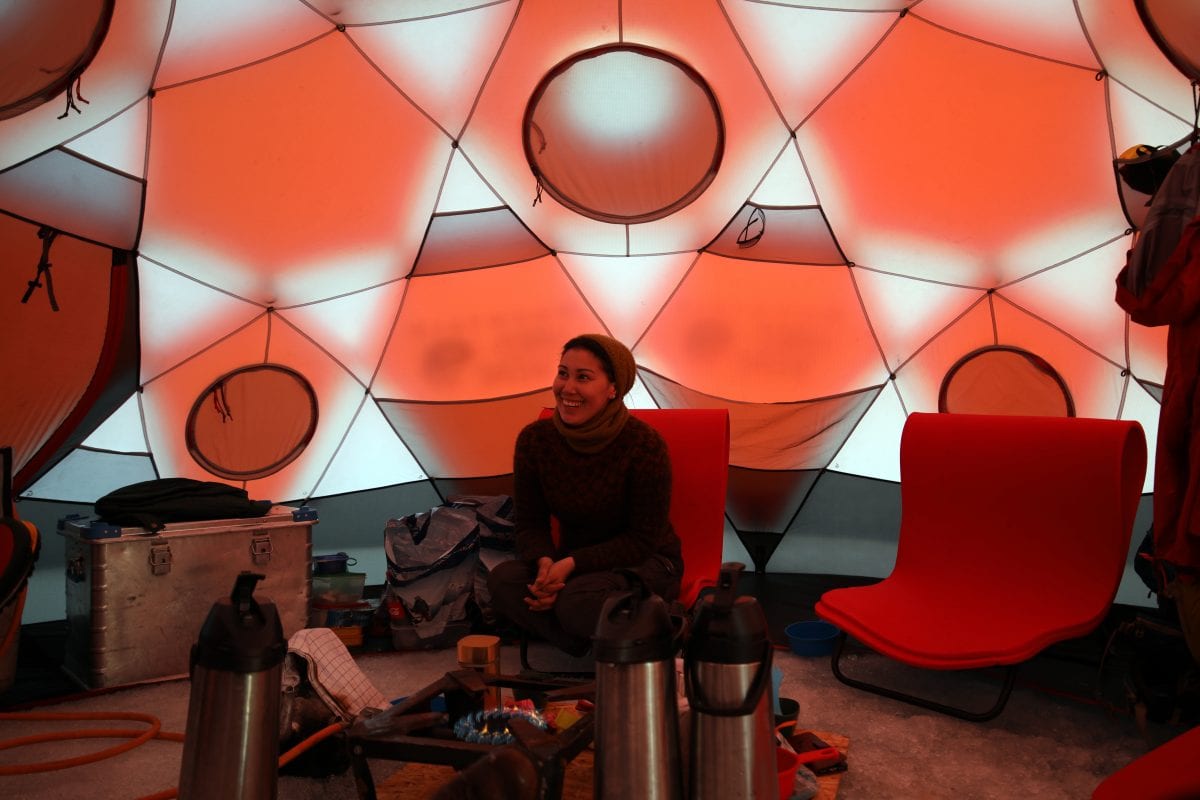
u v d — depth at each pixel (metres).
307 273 7.92
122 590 5.24
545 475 4.88
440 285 8.29
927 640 4.43
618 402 4.79
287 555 5.80
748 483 8.41
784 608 7.07
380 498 8.62
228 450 8.06
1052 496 4.78
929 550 5.24
